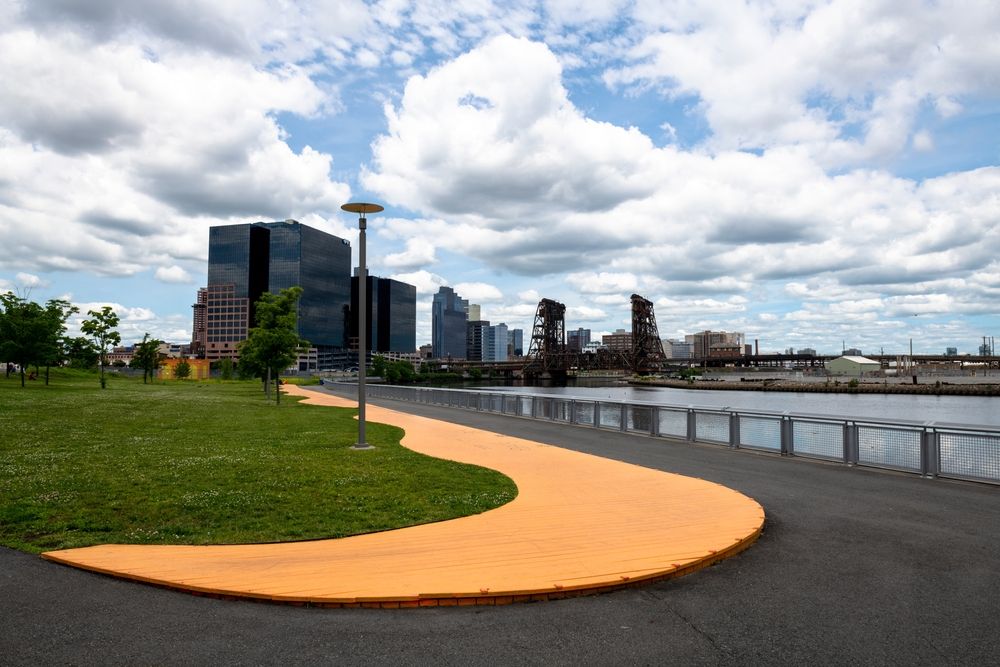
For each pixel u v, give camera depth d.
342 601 5.83
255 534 8.18
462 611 5.77
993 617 5.56
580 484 11.44
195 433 19.20
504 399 31.88
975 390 127.00
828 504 10.09
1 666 4.59
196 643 5.05
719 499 10.14
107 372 104.50
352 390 71.00
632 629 5.36
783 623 5.46
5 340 40.94
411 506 9.64
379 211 16.86
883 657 4.82
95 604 5.86
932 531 8.43
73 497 9.80
